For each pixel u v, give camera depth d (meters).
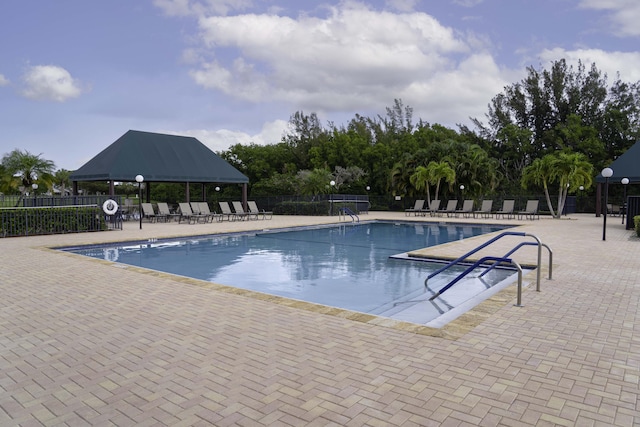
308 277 8.01
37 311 4.78
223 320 4.42
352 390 2.83
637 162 20.88
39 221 13.51
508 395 2.74
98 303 5.11
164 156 21.27
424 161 30.31
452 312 4.80
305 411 2.56
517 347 3.59
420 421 2.44
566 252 9.24
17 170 32.75
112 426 2.42
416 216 24.66
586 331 3.99
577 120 35.12
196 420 2.48
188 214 19.33
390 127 44.12
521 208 28.72
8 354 3.52
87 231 14.50
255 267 9.06
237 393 2.80
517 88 40.59
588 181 22.02
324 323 4.29
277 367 3.21
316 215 25.78
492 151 39.22
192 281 6.36
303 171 32.44
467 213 24.61
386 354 3.45
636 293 5.48
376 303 6.15
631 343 3.68
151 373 3.12
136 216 21.91
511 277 6.68
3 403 2.69
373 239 14.13
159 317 4.54
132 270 7.25
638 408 2.58
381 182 35.44
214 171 22.56
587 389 2.82
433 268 8.73
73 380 3.02
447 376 3.03
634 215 14.68
